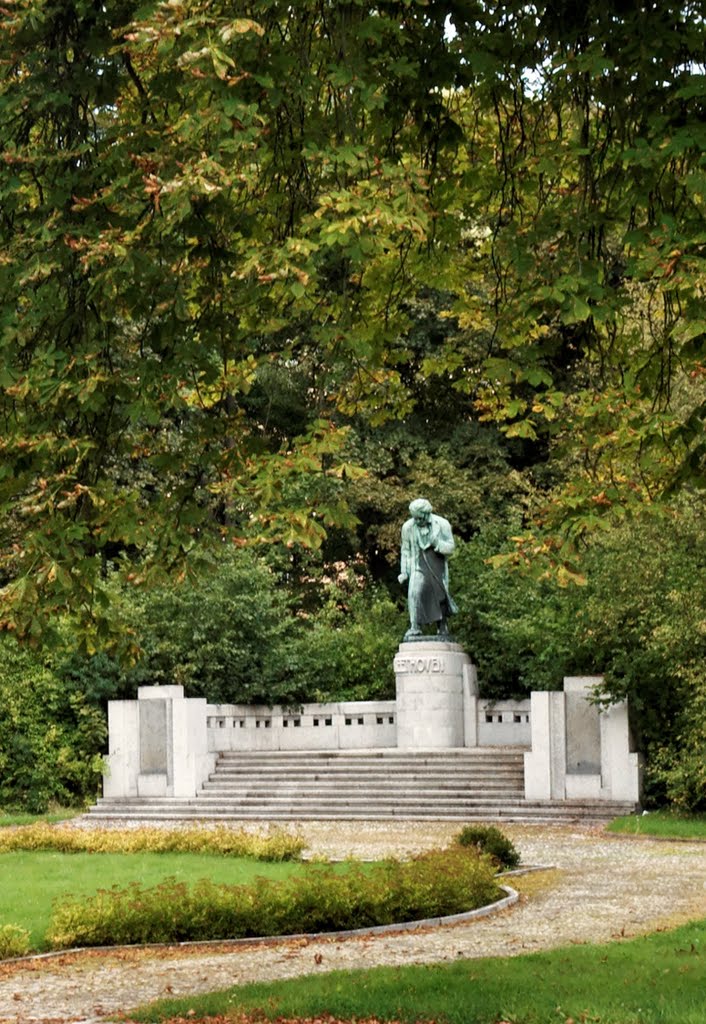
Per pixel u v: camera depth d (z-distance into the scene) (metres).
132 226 12.05
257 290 11.91
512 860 23.17
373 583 48.09
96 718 37.75
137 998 13.45
